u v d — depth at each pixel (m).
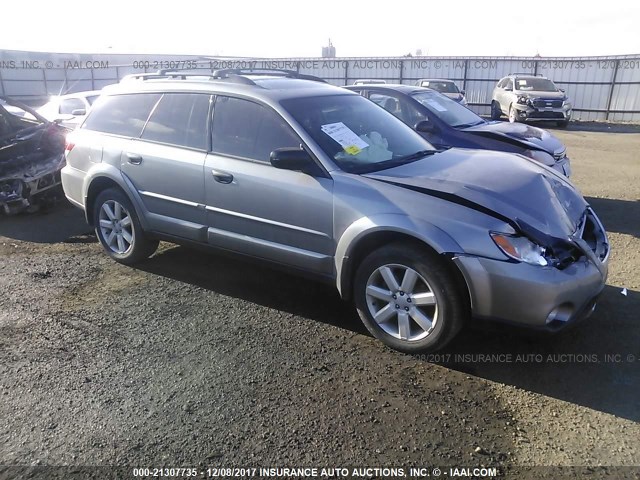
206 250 4.75
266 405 3.18
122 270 5.31
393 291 3.69
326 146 4.05
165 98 4.93
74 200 5.65
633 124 21.38
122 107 5.27
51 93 32.97
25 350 3.83
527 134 7.50
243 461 2.75
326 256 3.96
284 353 3.76
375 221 3.62
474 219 3.39
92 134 5.40
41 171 7.42
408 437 2.91
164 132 4.86
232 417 3.08
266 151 4.23
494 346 3.81
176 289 4.83
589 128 19.75
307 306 4.48
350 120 4.51
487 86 25.70
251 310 4.41
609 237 6.26
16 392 3.34
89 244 6.22
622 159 12.03
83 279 5.11
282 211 4.09
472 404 3.18
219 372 3.53
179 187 4.67
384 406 3.17
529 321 3.32
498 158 4.47
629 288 4.72
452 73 26.03
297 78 5.44
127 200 5.15
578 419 3.04
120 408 3.18
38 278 5.16
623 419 3.04
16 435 2.96
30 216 7.56
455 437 2.91
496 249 3.30
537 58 24.41
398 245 3.60
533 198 3.69
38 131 7.97
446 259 3.41
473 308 3.42
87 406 3.20
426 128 7.14
